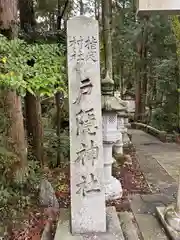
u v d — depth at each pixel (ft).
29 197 13.10
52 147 21.47
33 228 11.37
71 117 10.05
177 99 37.14
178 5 9.50
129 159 22.91
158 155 26.17
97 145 10.15
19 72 9.48
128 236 10.92
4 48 9.68
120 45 41.91
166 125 39.96
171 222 10.86
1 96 12.95
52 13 20.98
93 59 9.92
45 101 28.43
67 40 9.86
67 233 10.21
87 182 10.21
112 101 14.01
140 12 9.87
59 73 10.75
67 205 13.71
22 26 17.12
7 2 12.87
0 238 10.13
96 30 9.85
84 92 9.98
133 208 13.55
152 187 16.57
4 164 12.45
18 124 13.39
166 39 37.06
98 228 10.28
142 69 47.70
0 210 11.21
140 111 53.21
